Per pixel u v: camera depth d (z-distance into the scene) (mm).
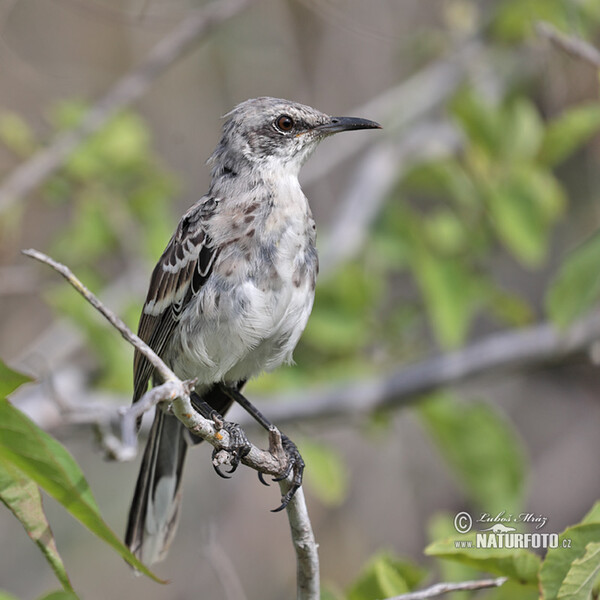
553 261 15273
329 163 14328
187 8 14555
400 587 6582
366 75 14289
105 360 10820
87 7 13078
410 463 14289
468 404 11078
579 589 5590
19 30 14906
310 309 8352
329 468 11047
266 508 14094
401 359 11836
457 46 14047
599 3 12031
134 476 15086
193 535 14188
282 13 14383
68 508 4812
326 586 6793
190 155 15078
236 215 8133
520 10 13062
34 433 4703
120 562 14250
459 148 12398
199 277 8109
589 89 12969
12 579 13977
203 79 15117
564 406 15844
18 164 13602
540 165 11375
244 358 8266
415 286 14188
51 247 12227
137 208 12008
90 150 11891
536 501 15062
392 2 14359
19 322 15117
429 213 13938
